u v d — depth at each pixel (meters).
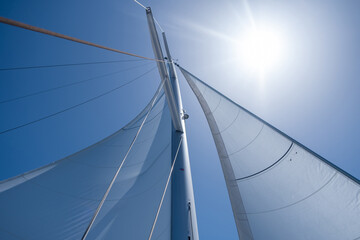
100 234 4.00
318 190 3.53
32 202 4.23
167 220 3.97
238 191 4.81
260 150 4.96
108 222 4.23
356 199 3.04
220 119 6.79
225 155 5.81
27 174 4.77
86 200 4.79
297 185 3.86
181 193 4.28
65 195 4.75
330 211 3.25
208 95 8.06
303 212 3.54
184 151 5.40
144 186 5.21
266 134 5.02
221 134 6.40
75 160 5.82
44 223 3.97
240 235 4.27
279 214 3.81
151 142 7.48
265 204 4.13
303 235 3.34
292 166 4.13
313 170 3.75
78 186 5.12
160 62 5.91
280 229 3.62
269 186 4.31
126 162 6.39
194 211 4.12
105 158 6.44
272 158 4.58
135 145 7.16
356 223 2.93
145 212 4.38
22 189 4.39
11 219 3.75
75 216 4.32
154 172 5.65
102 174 5.76
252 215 4.19
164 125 7.96
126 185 5.34
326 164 3.59
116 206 4.64
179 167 4.89
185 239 3.48
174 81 9.12
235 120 6.17
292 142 4.32
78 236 3.92
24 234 3.64
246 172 4.93
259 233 3.85
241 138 5.63
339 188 3.28
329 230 3.13
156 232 3.90
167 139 6.83
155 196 4.70
